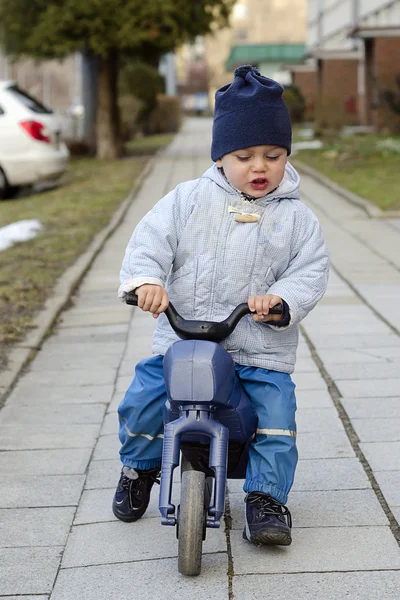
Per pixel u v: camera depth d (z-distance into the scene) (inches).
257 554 140.3
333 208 571.8
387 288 339.9
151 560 140.5
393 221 508.7
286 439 136.3
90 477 174.9
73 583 134.3
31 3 901.8
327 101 1188.5
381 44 1177.4
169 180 755.4
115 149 1017.5
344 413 203.9
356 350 256.5
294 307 134.2
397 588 128.3
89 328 297.9
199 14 928.3
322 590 128.3
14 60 971.3
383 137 1090.7
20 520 157.0
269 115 132.9
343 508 156.6
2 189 650.2
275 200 140.3
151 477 152.9
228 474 145.7
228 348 139.6
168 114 1736.0
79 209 581.0
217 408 131.3
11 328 287.0
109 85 1007.0
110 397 223.9
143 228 139.9
